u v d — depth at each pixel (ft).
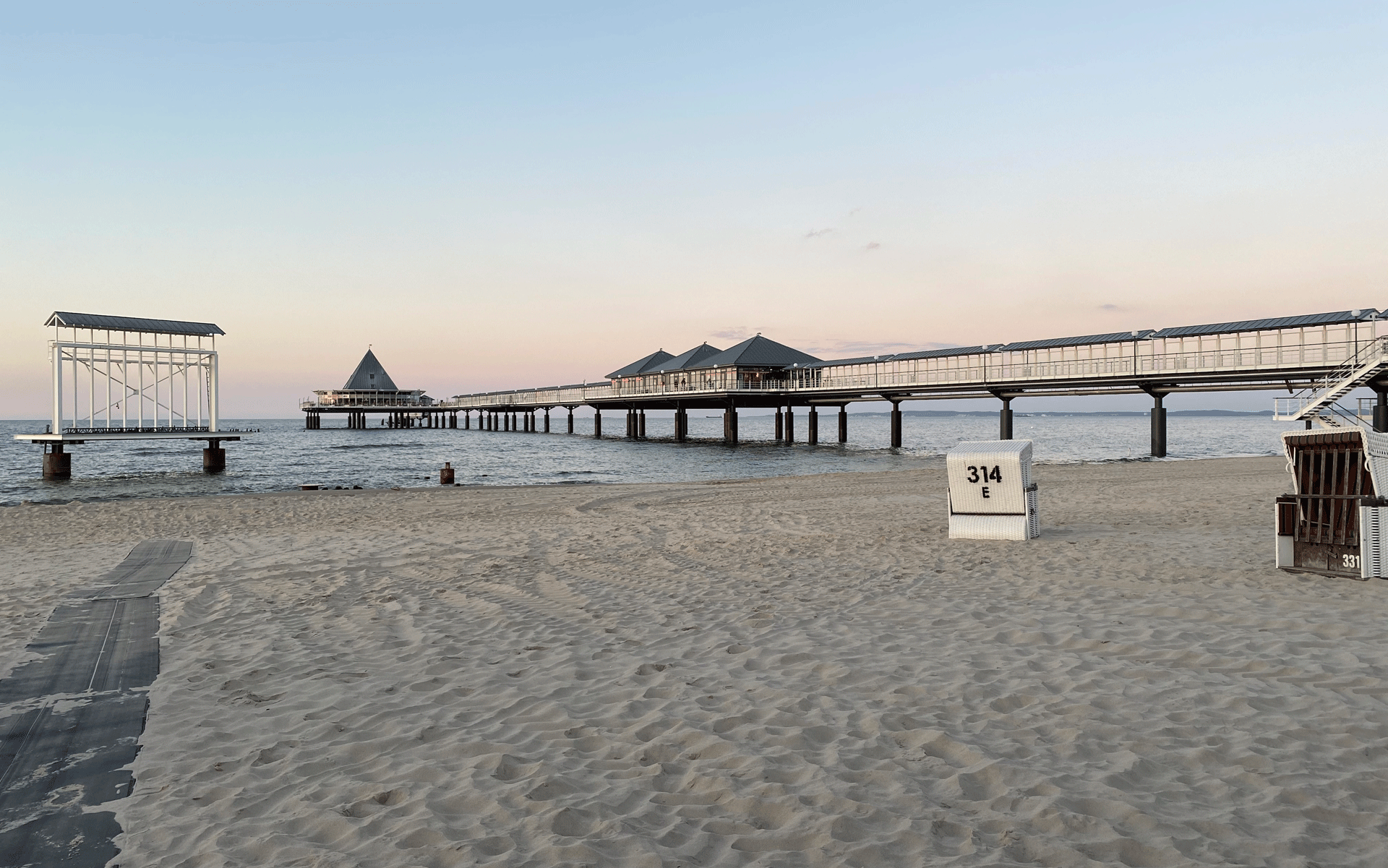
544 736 14.55
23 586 31.53
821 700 15.71
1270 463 91.40
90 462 159.53
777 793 11.68
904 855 9.77
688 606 25.31
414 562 35.83
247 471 134.72
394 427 456.45
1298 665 16.31
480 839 10.66
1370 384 87.81
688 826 10.83
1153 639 18.84
